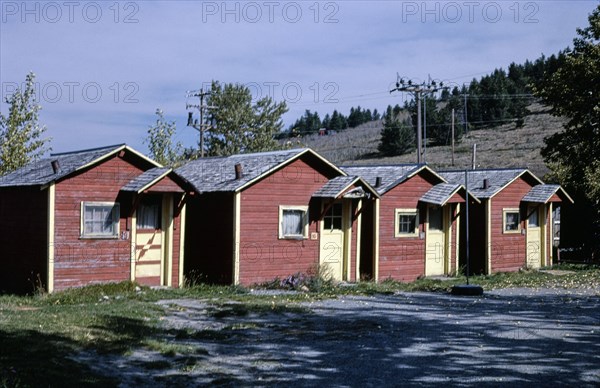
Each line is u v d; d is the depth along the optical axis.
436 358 11.09
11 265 19.84
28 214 19.12
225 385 9.49
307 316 15.52
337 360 10.98
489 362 10.78
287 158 22.34
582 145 29.56
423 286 22.91
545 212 32.25
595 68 28.02
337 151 99.75
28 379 9.05
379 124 130.88
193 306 16.56
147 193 19.98
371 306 17.36
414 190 26.58
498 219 29.94
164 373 10.08
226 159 25.58
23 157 32.75
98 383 9.27
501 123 101.38
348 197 22.84
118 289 18.45
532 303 18.52
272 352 11.59
